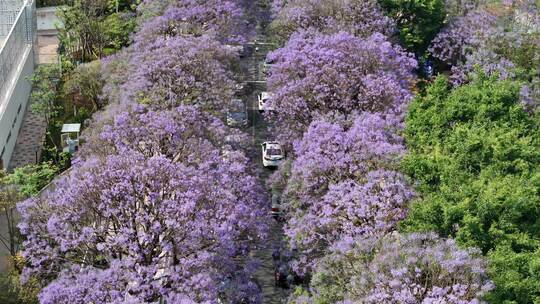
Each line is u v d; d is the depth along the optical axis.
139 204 38.19
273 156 57.53
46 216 38.47
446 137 46.94
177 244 36.84
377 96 51.97
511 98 50.62
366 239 37.44
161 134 45.44
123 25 76.50
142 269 34.78
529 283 33.94
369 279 34.16
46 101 64.00
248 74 71.06
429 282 33.81
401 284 32.88
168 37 60.47
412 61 60.06
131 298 32.16
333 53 54.78
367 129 46.31
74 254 37.88
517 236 37.16
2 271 43.91
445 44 73.62
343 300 34.50
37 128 64.56
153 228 36.31
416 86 68.75
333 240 40.28
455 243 35.69
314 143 45.47
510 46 67.38
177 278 34.56
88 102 65.81
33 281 38.53
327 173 43.91
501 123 48.59
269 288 44.66
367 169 43.50
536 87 60.91
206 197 39.00
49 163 54.03
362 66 54.81
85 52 74.75
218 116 53.66
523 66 66.44
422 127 48.12
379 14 67.69
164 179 38.97
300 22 66.12
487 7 77.06
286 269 43.75
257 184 46.34
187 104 51.62
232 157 45.84
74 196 38.16
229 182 42.47
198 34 62.97
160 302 35.97
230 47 65.12
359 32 65.19
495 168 43.16
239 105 57.88
